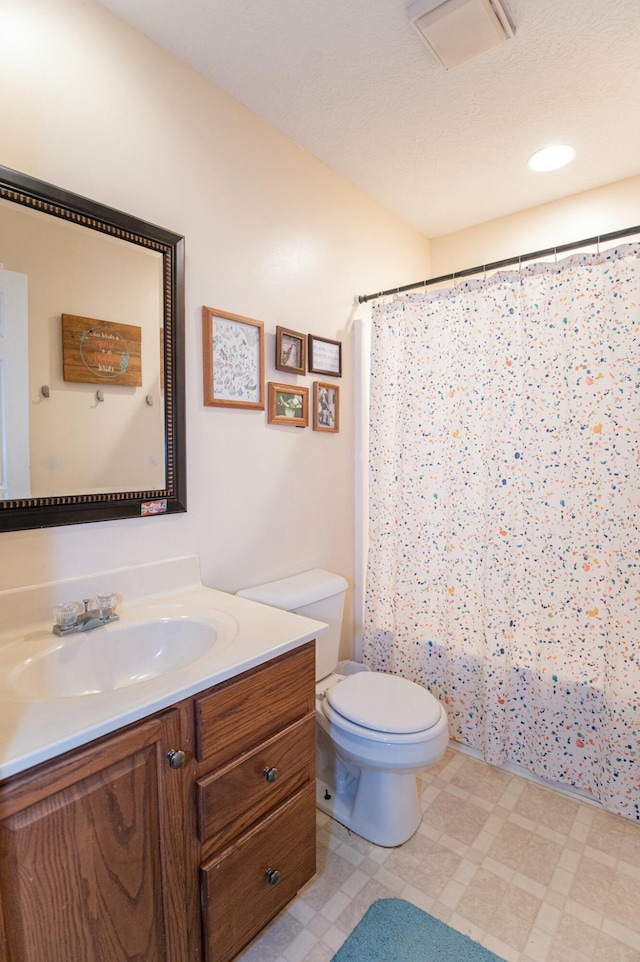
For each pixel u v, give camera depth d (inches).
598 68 56.0
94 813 30.9
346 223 80.8
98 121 47.4
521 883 53.6
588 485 66.0
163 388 53.5
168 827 35.4
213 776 38.4
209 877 38.2
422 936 47.3
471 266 98.3
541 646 70.3
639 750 62.4
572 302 66.0
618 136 69.2
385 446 84.4
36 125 42.9
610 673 63.7
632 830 61.7
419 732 54.2
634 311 61.5
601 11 48.2
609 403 63.8
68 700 33.1
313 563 77.7
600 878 54.3
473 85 58.9
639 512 61.7
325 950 45.9
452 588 78.4
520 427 70.4
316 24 49.9
